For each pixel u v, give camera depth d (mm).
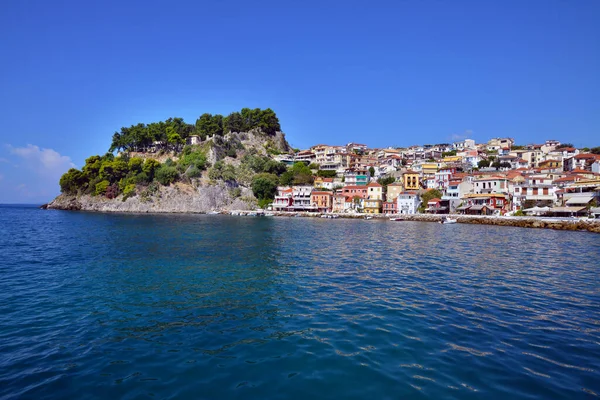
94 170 181875
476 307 20984
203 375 13000
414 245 50125
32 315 19422
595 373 13109
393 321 18562
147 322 18484
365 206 143000
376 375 12984
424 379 12680
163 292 24328
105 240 53250
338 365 13758
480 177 126000
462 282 27312
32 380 12578
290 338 16422
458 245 50375
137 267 33000
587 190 94625
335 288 25484
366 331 17188
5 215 126375
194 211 163375
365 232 71812
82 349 15164
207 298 22922
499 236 64312
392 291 24625
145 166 173125
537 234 68750
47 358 14305
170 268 32625
